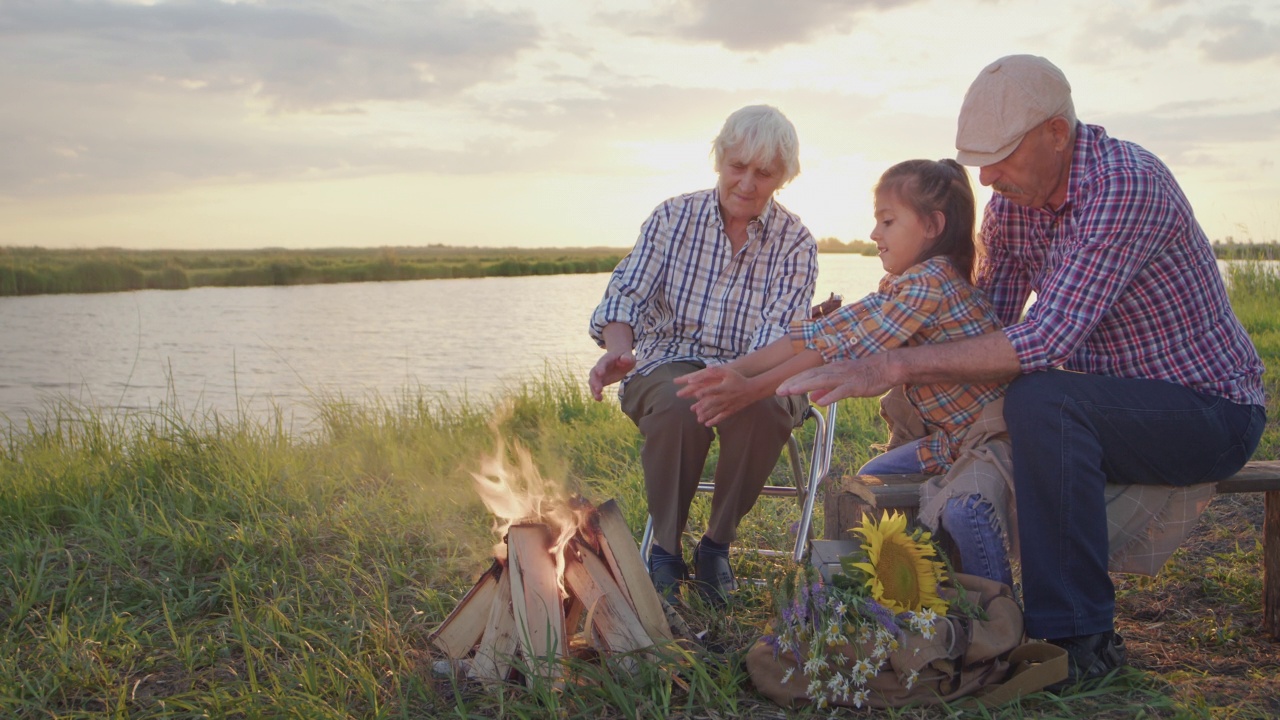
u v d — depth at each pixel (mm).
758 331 3271
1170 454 2535
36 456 5309
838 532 2982
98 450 5402
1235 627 2928
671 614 2742
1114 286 2469
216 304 32125
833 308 3459
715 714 2332
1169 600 3201
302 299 35000
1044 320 2473
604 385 3158
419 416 7004
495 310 27406
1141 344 2604
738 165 3229
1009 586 2473
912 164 2791
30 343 18328
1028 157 2613
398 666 2648
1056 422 2424
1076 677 2408
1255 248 12211
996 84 2604
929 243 2771
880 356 2520
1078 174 2621
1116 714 2268
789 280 3375
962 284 2730
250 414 7488
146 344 18125
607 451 5988
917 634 2309
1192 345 2584
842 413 6848
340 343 17750
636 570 2582
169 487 4750
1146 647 2799
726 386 2748
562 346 16594
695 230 3424
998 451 2641
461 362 14258
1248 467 2830
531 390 8117
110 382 12430
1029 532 2447
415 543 3936
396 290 42500
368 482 5195
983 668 2352
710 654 2568
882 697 2324
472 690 2490
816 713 2340
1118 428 2482
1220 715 2244
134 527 4035
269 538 3809
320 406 7270
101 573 3562
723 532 3203
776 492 3535
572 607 2689
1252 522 3977
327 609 3176
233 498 4484
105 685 2615
